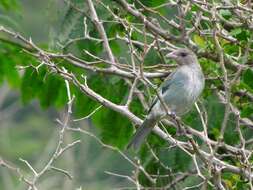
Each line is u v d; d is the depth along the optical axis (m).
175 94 13.57
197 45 14.04
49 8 14.96
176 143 12.27
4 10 16.72
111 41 15.72
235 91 14.02
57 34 14.88
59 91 16.20
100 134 15.80
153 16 15.41
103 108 15.66
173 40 13.86
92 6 13.78
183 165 14.87
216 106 14.60
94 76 15.48
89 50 15.20
